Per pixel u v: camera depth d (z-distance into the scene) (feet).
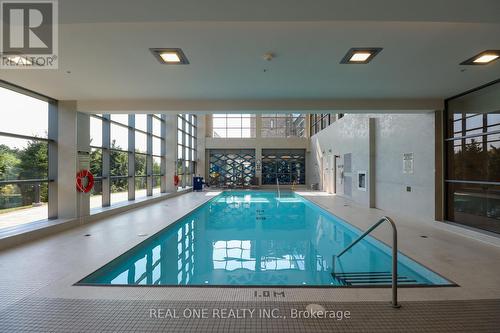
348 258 14.83
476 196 16.57
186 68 13.69
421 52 11.79
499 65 13.16
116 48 11.45
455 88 16.80
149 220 21.35
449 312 7.64
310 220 25.45
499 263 11.71
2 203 15.37
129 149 29.25
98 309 7.72
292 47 11.41
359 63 13.01
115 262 12.41
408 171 22.38
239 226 23.06
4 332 6.67
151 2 6.97
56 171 19.51
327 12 7.53
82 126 20.27
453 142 18.66
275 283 11.71
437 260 12.10
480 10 7.39
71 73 14.32
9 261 11.86
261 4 7.09
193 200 35.42
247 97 19.26
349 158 34.50
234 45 11.22
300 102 19.92
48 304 8.02
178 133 43.86
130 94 18.42
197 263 14.21
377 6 7.22
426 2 7.04
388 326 6.95
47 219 18.93
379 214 24.09
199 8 7.25
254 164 60.03
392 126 24.72
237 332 6.67
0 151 15.29
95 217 21.25
